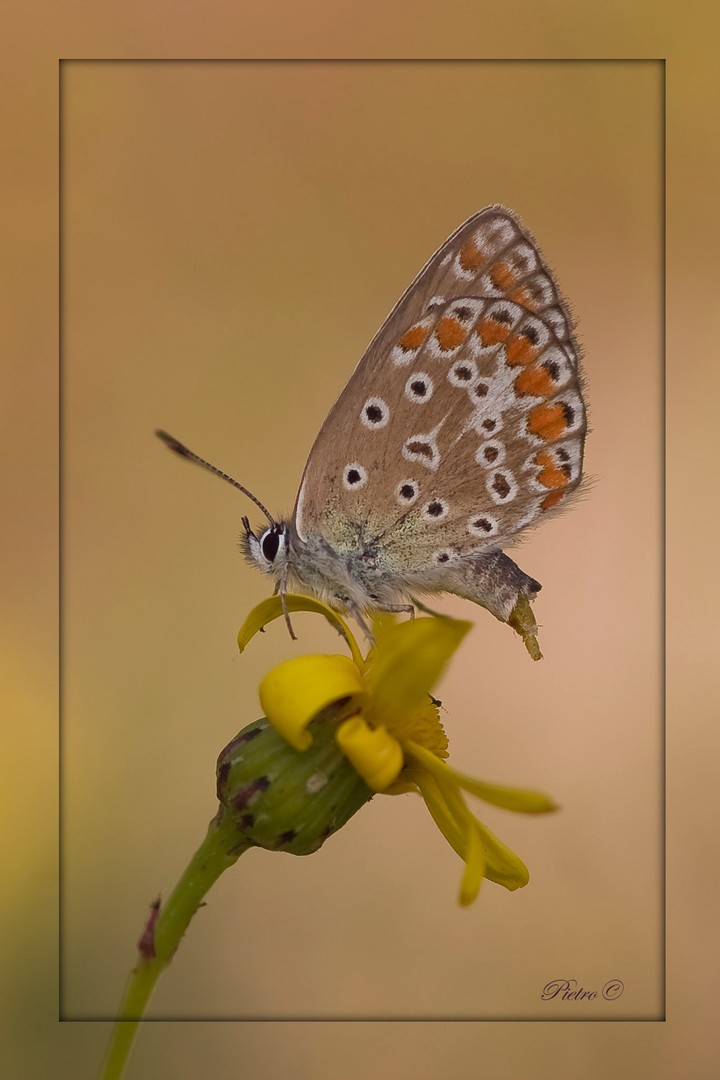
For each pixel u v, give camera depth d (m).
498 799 0.16
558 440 0.18
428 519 0.18
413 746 0.17
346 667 0.17
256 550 0.18
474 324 0.18
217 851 0.17
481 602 0.18
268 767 0.17
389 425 0.18
